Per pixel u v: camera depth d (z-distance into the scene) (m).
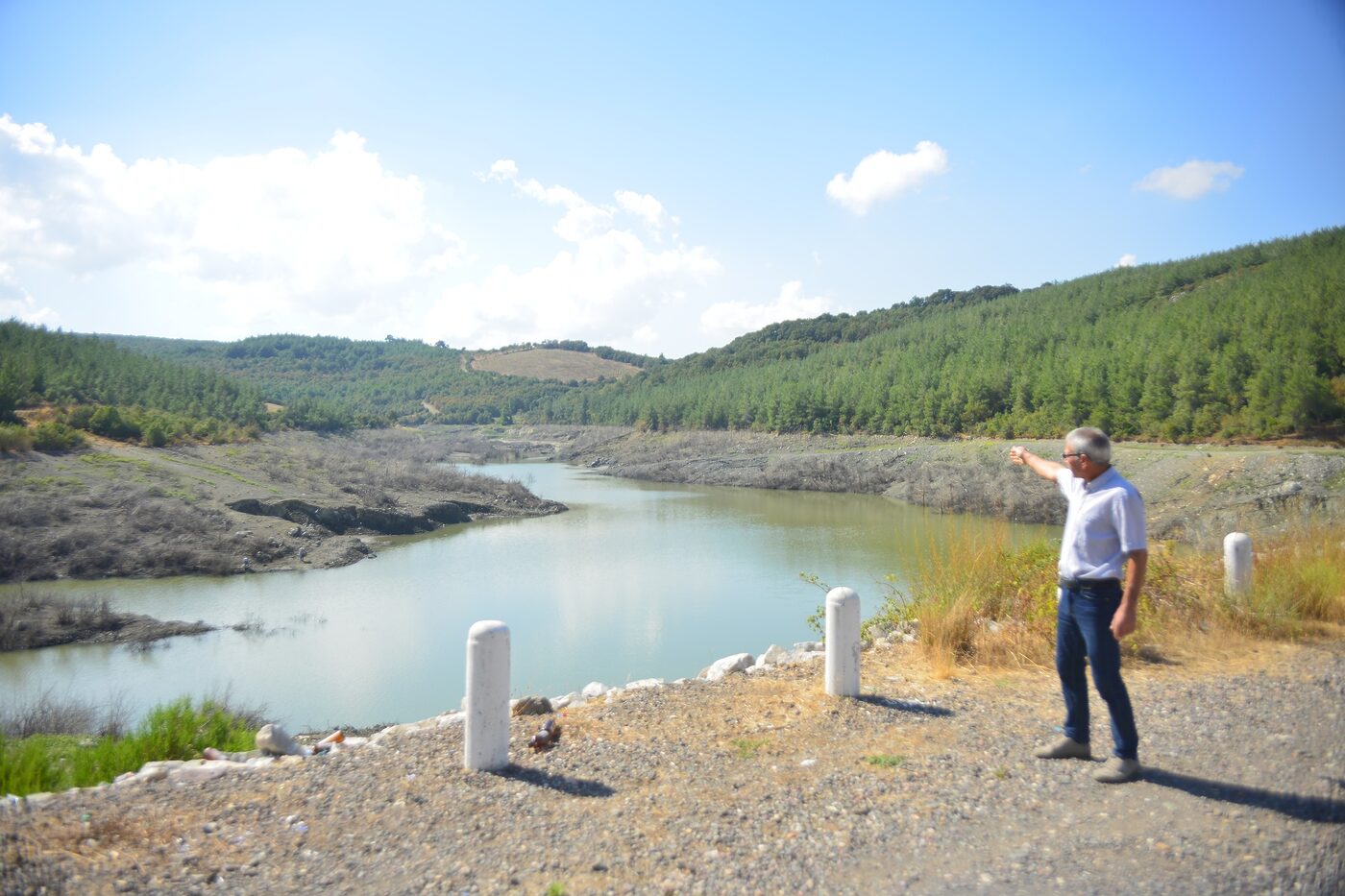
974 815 3.71
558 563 40.94
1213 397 62.19
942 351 108.31
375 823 3.87
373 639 28.08
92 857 3.52
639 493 75.94
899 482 69.81
